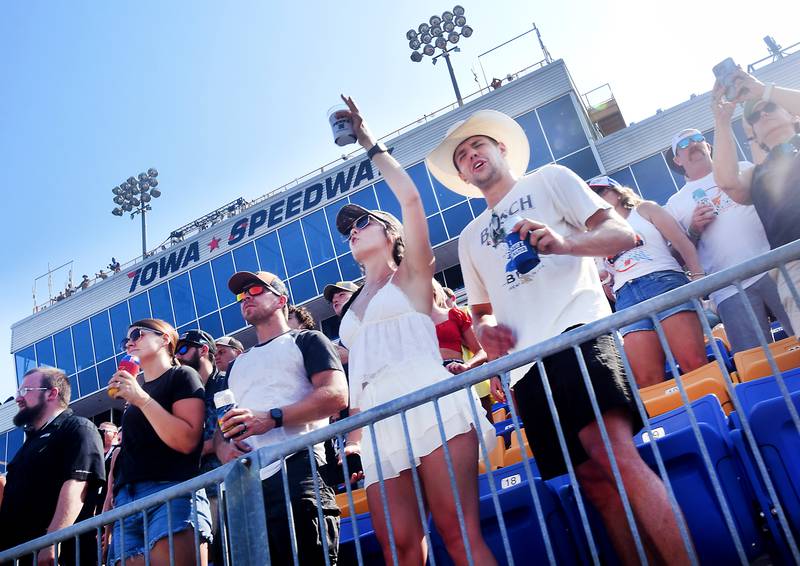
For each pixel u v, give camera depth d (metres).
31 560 3.03
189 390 3.04
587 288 2.30
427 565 2.54
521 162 2.94
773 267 1.70
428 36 22.44
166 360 3.30
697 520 2.28
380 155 2.67
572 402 2.07
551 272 2.35
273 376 2.87
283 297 3.30
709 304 5.44
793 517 2.12
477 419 1.95
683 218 4.35
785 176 3.01
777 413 2.18
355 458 4.29
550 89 16.33
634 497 1.87
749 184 3.47
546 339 2.13
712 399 2.74
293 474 2.61
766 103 3.20
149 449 2.89
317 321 17.89
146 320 3.32
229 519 2.10
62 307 21.23
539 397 2.25
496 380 3.11
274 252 18.23
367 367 2.40
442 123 16.89
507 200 2.60
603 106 22.06
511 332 2.42
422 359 2.36
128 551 2.73
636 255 4.08
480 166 2.72
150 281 19.94
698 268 4.01
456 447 2.13
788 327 3.62
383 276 2.69
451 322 3.96
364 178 17.61
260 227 18.62
